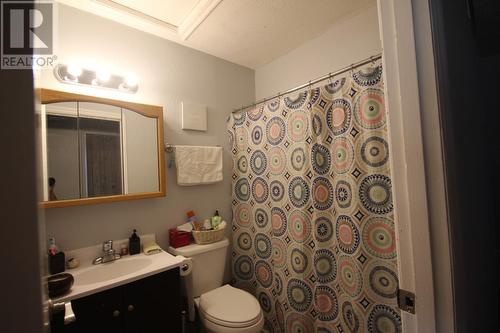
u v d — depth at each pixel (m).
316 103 1.41
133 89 1.57
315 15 1.56
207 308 1.41
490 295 1.21
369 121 1.18
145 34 1.67
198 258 1.59
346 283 1.28
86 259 1.36
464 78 0.91
